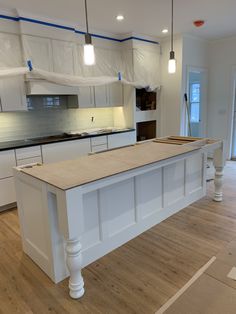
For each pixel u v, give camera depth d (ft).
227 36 16.62
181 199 10.71
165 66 16.87
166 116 17.53
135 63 15.34
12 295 6.26
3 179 10.88
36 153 11.74
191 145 10.19
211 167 16.53
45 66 12.09
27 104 12.84
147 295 6.10
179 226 9.39
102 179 6.09
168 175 9.87
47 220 6.26
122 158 7.95
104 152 8.97
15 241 8.73
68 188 5.35
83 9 10.94
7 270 7.19
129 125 16.47
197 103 19.74
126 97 16.24
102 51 14.78
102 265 7.31
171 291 6.20
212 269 5.08
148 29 14.35
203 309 4.11
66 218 5.45
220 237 8.53
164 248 8.02
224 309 4.09
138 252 7.88
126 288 6.36
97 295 6.16
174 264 7.22
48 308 5.84
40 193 6.32
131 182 8.39
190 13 11.86
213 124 19.08
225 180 14.20
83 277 6.81
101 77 13.82
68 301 6.02
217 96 18.45
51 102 14.11
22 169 7.07
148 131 18.66
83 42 13.80
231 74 17.39
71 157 13.19
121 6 10.69
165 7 10.98
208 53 18.11
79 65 13.76
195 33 15.65
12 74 10.70
